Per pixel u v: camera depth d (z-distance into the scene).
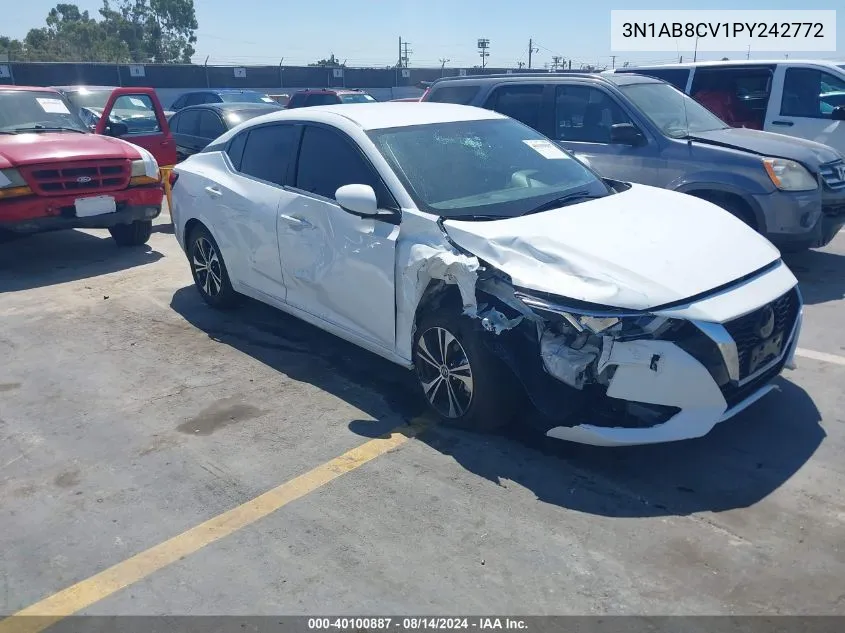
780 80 8.96
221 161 5.95
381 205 4.42
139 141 10.74
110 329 6.01
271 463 3.93
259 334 5.82
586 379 3.55
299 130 5.20
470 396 4.00
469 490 3.63
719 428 4.14
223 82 38.78
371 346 4.64
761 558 3.08
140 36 93.12
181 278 7.44
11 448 4.16
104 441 4.21
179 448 4.11
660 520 3.35
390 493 3.62
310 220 4.87
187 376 5.05
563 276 3.61
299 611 2.88
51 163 7.44
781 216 6.38
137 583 3.06
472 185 4.53
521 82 7.95
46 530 3.43
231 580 3.06
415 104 5.53
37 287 7.23
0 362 5.38
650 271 3.60
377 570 3.09
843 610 2.79
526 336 3.69
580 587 2.95
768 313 3.69
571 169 5.07
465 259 3.79
